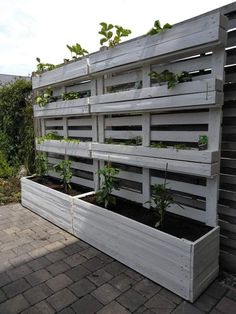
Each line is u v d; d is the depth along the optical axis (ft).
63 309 5.57
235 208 6.55
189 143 7.13
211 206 6.69
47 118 12.69
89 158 10.46
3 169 16.19
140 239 6.64
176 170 6.81
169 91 6.64
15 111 15.24
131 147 7.99
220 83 5.91
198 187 6.97
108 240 7.64
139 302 5.77
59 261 7.45
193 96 6.15
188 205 7.47
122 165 9.32
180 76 6.42
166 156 7.00
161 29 6.52
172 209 7.64
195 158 6.33
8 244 8.46
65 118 11.39
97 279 6.59
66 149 10.82
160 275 6.27
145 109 7.33
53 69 10.86
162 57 6.84
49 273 6.86
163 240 6.09
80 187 10.98
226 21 5.75
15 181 15.28
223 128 6.51
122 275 6.75
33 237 8.98
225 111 6.42
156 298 5.90
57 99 11.82
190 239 5.98
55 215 9.95
